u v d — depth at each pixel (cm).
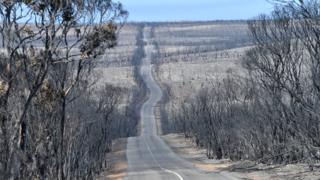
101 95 7488
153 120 15425
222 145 6831
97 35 2488
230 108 6619
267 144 4881
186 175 4784
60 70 2761
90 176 4525
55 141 2795
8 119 1886
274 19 4650
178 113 13350
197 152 8275
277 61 4275
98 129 5978
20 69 2011
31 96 1950
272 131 4734
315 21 3266
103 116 6994
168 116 14850
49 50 2069
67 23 2206
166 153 8606
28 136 2430
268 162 4741
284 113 4253
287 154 4394
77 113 3744
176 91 16838
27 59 2058
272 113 4609
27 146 2380
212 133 7438
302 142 3741
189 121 11012
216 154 6969
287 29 4231
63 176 2852
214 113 7462
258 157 5059
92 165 5006
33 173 2448
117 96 10338
